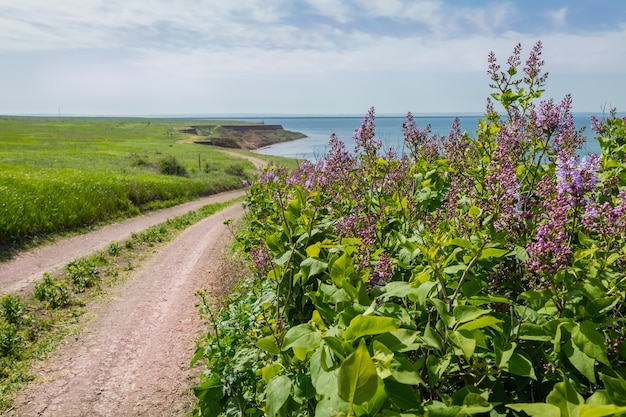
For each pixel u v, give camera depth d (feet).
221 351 16.11
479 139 13.73
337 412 5.66
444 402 6.51
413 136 17.01
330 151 16.65
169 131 590.55
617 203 9.33
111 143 343.46
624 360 7.73
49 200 62.28
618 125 13.48
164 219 80.48
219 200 124.77
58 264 45.70
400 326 7.18
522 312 7.48
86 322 32.63
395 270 10.65
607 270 7.68
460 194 13.17
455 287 8.34
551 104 11.75
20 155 185.68
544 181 9.46
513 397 7.83
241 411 13.21
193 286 40.50
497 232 7.88
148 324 32.40
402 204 13.29
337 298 7.72
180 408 22.68
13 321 31.19
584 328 6.36
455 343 6.20
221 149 378.94
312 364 6.44
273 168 24.70
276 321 10.60
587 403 4.94
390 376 5.79
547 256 7.55
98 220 68.69
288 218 12.53
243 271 37.17
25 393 23.77
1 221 49.73
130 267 46.50
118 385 24.71
